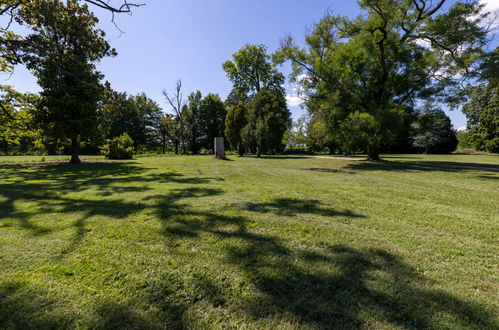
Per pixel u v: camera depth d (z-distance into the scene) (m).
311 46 18.41
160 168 13.45
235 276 2.31
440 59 16.52
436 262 2.64
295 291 2.08
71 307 1.85
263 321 1.73
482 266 2.58
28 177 9.60
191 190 6.59
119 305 1.88
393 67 17.34
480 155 32.84
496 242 3.23
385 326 1.68
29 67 12.89
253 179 8.98
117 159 23.53
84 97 17.28
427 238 3.33
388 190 6.89
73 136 17.28
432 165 16.34
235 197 5.72
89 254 2.73
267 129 26.86
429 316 1.78
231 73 36.38
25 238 3.17
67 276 2.27
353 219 4.13
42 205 4.89
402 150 40.81
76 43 17.03
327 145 38.69
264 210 4.61
